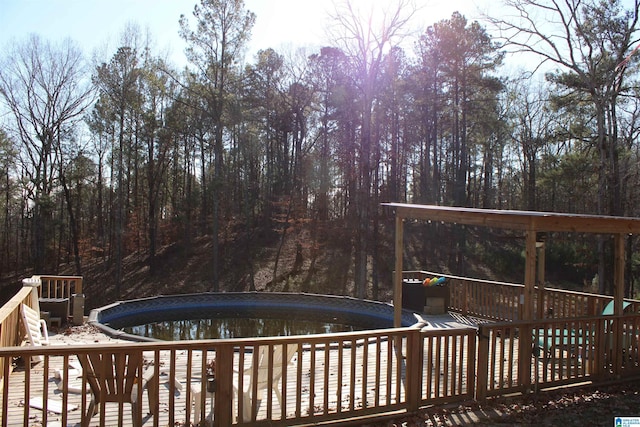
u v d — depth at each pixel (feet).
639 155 59.52
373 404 15.58
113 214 94.12
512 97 82.79
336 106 79.51
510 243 80.69
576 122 59.26
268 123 91.91
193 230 97.66
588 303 25.81
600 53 51.16
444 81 71.67
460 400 16.06
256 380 13.20
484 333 16.29
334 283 73.10
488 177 95.09
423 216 23.48
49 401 15.60
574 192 63.00
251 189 100.78
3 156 78.95
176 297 48.70
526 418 15.15
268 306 51.01
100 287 79.56
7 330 18.34
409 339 15.03
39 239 80.64
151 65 72.59
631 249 54.85
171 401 12.34
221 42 68.08
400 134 89.15
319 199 87.76
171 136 79.61
